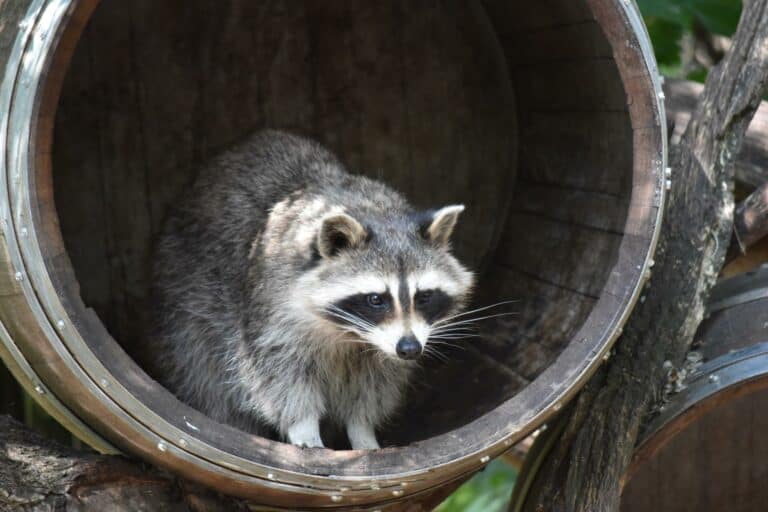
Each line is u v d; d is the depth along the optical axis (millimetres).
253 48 8438
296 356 6457
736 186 8125
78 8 4934
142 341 7875
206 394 6969
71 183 8023
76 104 7957
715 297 7270
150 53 8148
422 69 8578
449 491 6547
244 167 7270
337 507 5691
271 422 6555
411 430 6988
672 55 10078
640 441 6871
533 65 7820
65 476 5609
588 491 6652
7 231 4898
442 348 7535
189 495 5832
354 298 6145
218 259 6910
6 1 5281
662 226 6926
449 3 8352
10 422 5953
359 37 8562
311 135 8641
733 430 8805
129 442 5227
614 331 5941
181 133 8344
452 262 6586
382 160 8711
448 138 8609
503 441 5656
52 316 4891
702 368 6883
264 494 5367
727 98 6891
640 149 6023
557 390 5824
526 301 7453
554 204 7648
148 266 7992
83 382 4957
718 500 9031
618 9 5867
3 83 5008
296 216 6547
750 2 6910
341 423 7000
